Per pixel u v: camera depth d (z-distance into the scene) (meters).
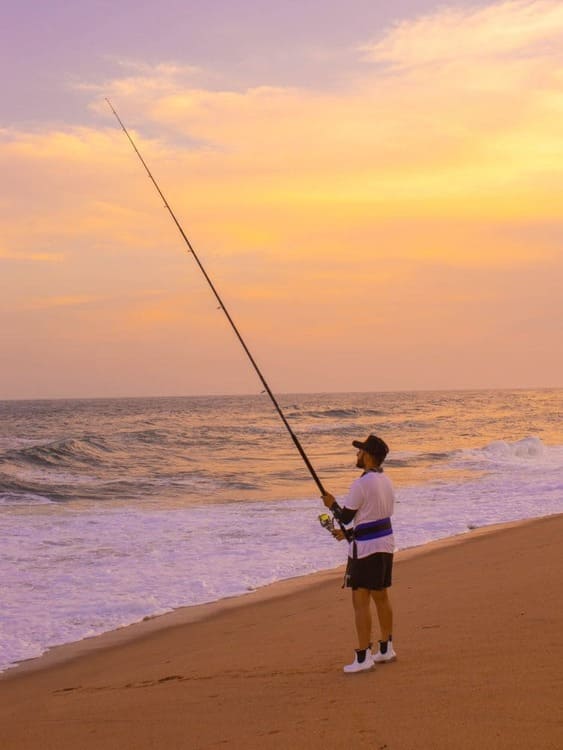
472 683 4.23
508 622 5.78
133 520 15.21
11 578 10.34
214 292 6.79
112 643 7.62
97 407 117.31
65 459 27.83
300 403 120.06
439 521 14.38
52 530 14.06
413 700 4.07
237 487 21.08
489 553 10.16
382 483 4.89
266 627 7.43
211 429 46.47
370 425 51.50
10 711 5.48
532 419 58.09
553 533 11.33
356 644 6.00
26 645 7.65
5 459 26.73
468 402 105.31
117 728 4.52
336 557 11.54
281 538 13.09
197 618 8.41
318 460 29.50
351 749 3.50
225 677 5.48
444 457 28.97
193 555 11.78
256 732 3.96
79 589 9.79
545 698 3.80
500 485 19.83
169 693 5.23
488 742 3.34
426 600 7.36
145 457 30.05
